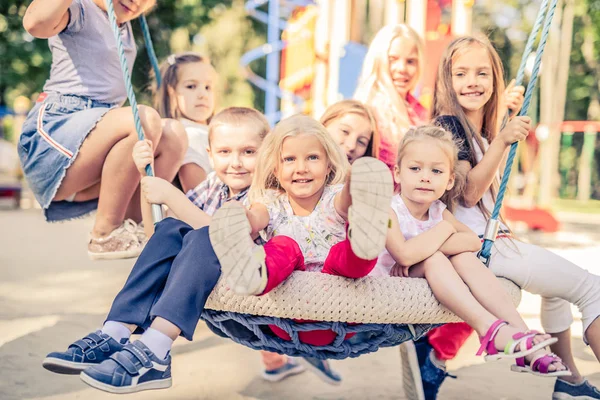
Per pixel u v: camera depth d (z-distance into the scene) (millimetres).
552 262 2395
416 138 2422
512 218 10062
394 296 2088
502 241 2479
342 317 2039
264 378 3395
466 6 7352
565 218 13086
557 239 9094
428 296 2168
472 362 3793
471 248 2324
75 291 5230
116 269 6273
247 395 3145
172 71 3936
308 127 2334
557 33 11625
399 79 4035
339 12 7645
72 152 2904
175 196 2434
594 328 2379
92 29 2998
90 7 2984
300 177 2314
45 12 2773
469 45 2863
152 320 2166
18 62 13539
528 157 11445
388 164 3885
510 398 3148
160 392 3152
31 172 3049
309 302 2018
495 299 2203
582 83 19375
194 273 2090
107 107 3105
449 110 2865
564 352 2709
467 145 2713
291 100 8836
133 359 2006
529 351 1976
